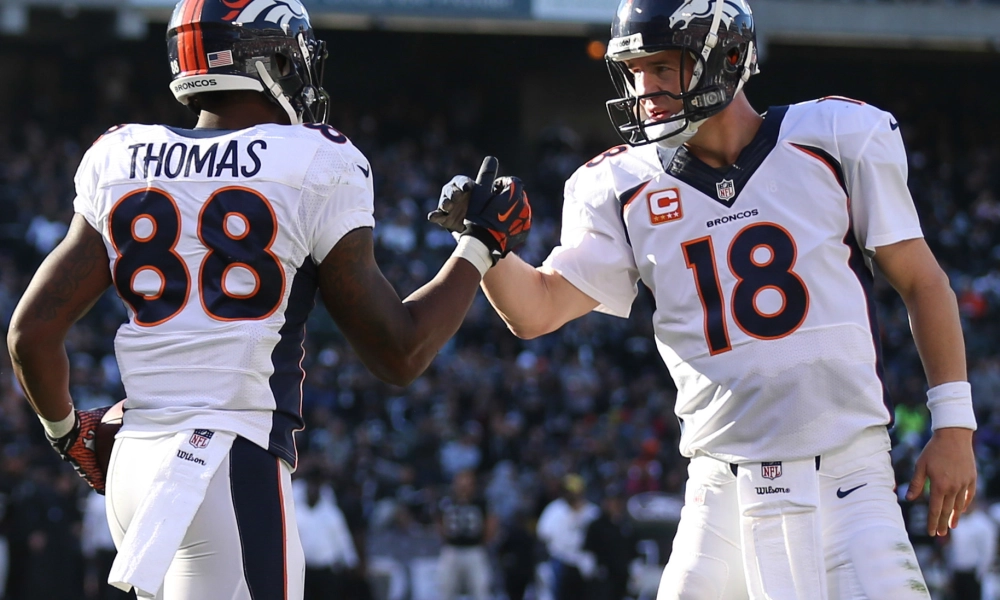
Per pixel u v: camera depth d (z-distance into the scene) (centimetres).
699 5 1054
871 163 1058
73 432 1037
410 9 6631
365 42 7750
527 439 5125
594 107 8025
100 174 974
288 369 962
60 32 6681
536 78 7975
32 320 960
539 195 7281
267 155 952
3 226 5906
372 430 4900
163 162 959
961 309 6359
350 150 980
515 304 1139
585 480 4628
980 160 7825
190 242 942
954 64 7981
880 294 6384
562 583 3825
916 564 1008
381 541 4109
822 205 1061
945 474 1027
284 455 951
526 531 3881
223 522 916
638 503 4231
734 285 1066
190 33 990
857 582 1005
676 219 1091
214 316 937
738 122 1088
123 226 955
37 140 6775
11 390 4522
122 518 957
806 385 1038
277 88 1002
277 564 931
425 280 6019
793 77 8006
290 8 1014
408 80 7938
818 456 1039
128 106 7362
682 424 1116
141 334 948
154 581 880
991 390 5728
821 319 1045
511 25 6888
